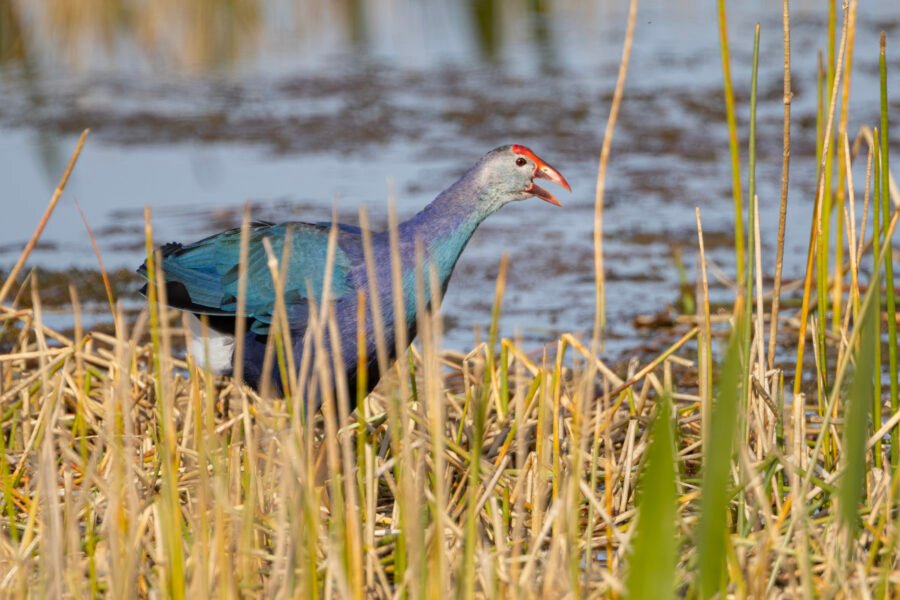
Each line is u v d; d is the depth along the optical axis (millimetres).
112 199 17453
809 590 6332
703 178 17953
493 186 8844
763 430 8102
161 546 6645
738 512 7453
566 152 19344
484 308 13562
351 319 8484
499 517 7152
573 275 14523
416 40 28250
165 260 8953
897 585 6672
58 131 21031
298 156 19406
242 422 9008
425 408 8898
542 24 29469
